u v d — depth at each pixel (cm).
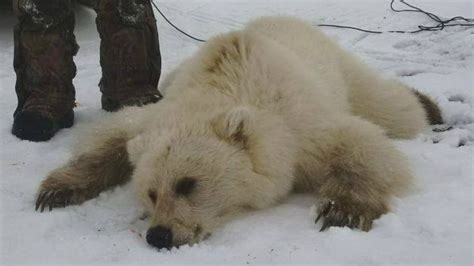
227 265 597
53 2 984
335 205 698
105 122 895
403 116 995
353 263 590
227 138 701
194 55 896
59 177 781
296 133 761
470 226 653
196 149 683
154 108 834
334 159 759
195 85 800
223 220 700
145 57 1078
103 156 815
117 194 797
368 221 685
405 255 599
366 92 984
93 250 635
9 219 708
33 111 969
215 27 1747
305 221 698
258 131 715
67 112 1019
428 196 733
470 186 754
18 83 1011
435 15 1809
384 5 1967
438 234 641
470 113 1070
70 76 1035
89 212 747
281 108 763
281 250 618
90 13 1741
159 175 674
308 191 793
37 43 992
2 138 966
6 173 838
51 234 678
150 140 719
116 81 1076
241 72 777
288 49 873
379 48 1539
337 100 879
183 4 1977
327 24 1778
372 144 763
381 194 725
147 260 613
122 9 1038
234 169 691
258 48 802
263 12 1908
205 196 677
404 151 895
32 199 769
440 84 1225
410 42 1567
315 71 878
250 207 729
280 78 779
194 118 721
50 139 973
